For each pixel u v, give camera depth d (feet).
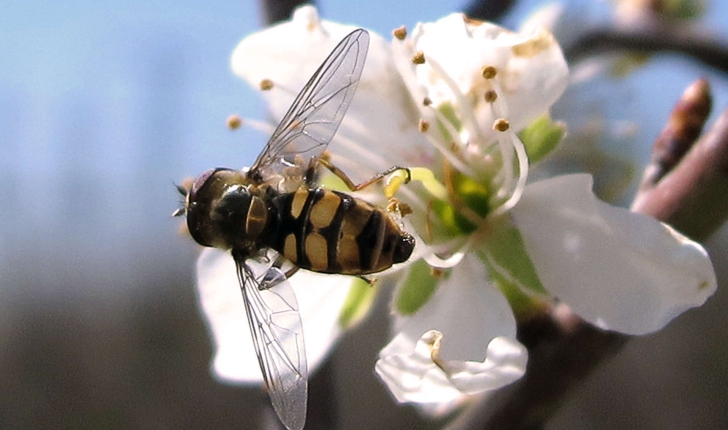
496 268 0.23
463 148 0.23
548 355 0.22
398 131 0.24
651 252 0.21
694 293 0.21
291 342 0.23
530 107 0.23
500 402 0.22
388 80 0.24
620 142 0.28
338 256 0.22
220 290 0.24
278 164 0.23
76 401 0.75
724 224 0.22
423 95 0.24
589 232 0.22
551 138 0.23
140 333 0.77
